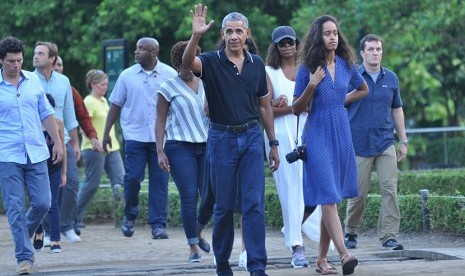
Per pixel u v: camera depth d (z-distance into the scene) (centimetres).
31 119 2211
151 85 2931
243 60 1877
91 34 5497
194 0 5309
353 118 2541
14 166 2188
